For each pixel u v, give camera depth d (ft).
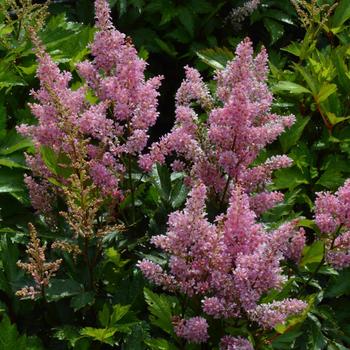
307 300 14.19
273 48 27.09
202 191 12.82
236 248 13.15
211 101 16.69
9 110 20.31
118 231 15.23
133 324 14.60
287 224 12.68
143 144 15.44
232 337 13.08
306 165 19.56
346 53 22.34
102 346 15.55
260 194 15.34
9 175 17.79
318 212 14.47
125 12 25.43
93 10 26.40
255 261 12.63
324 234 14.88
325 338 15.80
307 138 21.21
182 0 25.79
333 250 14.58
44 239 16.67
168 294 15.94
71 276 15.33
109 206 15.67
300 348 15.67
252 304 12.71
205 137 15.93
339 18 23.54
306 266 16.14
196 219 12.91
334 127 20.63
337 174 19.21
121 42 15.96
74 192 14.32
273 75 21.98
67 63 21.52
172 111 26.43
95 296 15.51
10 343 13.91
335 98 20.49
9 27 21.01
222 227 13.25
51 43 20.99
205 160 15.72
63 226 16.14
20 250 17.37
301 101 21.38
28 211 17.66
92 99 18.93
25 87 20.83
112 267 15.78
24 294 13.82
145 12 26.07
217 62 22.63
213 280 12.90
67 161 15.16
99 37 15.75
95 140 17.84
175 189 16.87
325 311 16.11
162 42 25.16
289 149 20.18
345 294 17.19
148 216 17.29
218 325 13.97
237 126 14.76
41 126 15.28
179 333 13.17
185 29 25.85
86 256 14.84
